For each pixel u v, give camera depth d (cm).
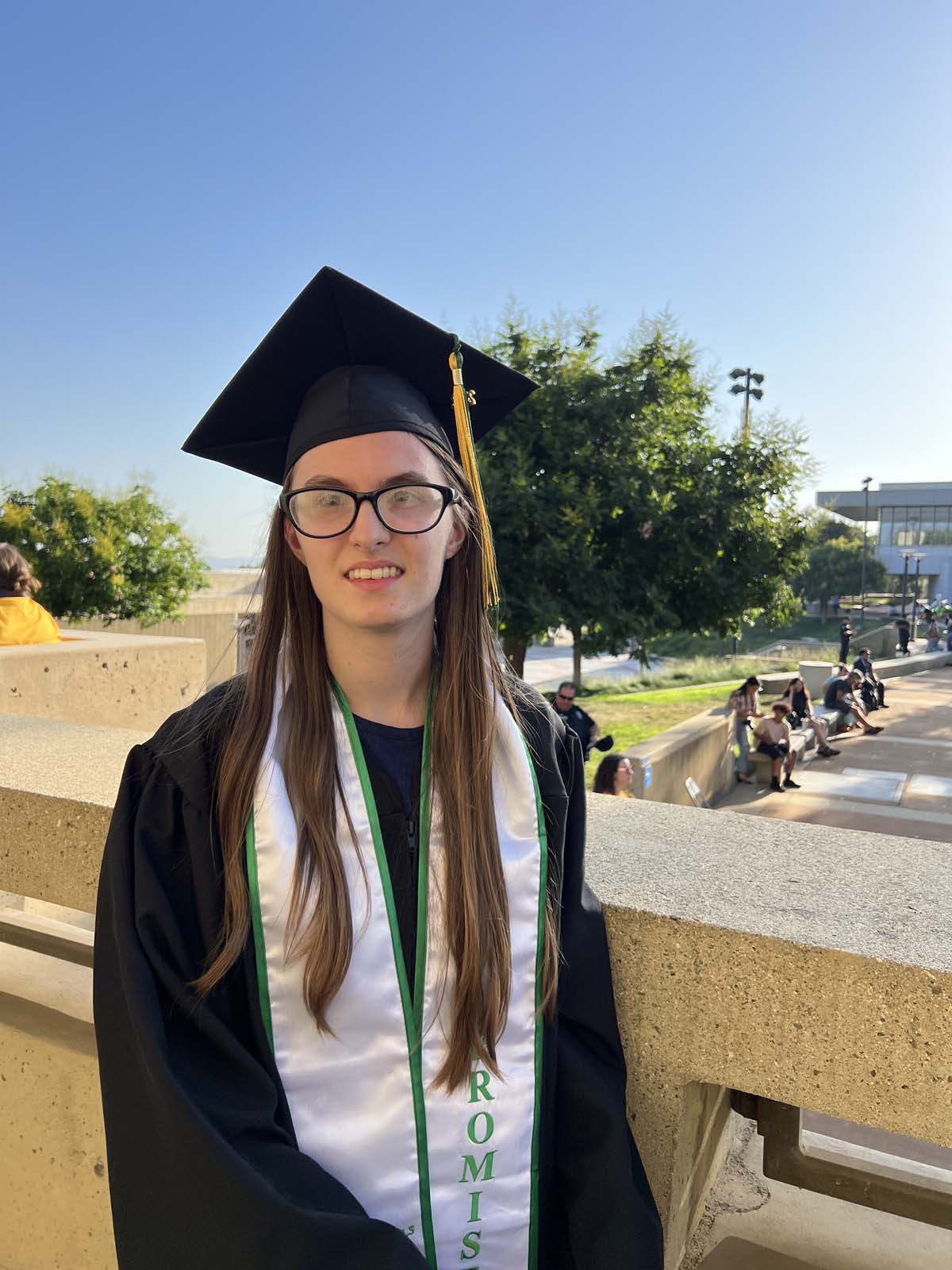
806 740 1480
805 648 3984
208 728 119
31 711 454
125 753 196
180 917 112
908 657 3262
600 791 737
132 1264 103
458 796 120
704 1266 163
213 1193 98
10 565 512
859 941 117
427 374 137
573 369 1376
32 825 161
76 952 198
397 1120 115
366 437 116
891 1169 147
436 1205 117
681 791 1009
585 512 1277
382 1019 115
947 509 6838
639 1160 128
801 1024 119
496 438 1333
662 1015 129
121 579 1798
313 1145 113
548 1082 124
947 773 1318
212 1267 98
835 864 148
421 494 116
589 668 2819
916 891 136
